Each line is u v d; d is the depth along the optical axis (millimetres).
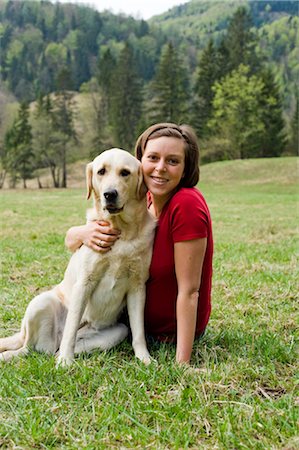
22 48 118312
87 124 74062
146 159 3844
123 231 3850
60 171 68625
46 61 117000
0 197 33031
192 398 3104
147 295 4039
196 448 2611
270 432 2703
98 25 134000
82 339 4051
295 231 12672
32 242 10336
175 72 65188
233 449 2602
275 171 44844
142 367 3570
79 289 3877
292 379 3439
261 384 3377
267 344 4043
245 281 6527
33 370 3514
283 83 96375
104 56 83625
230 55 77375
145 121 66062
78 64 118562
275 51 118875
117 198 3711
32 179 65875
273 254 8773
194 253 3697
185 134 3893
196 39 142000
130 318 4012
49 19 134875
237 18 79438
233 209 21109
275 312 5156
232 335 4371
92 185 4020
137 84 72125
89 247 3896
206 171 47219
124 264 3861
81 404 3031
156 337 4238
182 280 3742
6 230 12656
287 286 6277
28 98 104938
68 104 70938
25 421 2818
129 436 2688
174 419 2842
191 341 3746
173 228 3766
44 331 4035
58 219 16062
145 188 3910
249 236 11617
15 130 61812
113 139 71250
